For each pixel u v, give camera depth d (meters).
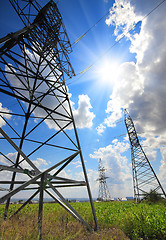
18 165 7.73
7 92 5.52
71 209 6.52
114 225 7.37
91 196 7.40
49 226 6.28
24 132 8.27
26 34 7.77
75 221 7.56
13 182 5.74
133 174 30.03
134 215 7.68
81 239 5.25
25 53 7.59
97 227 6.84
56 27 9.94
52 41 9.49
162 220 6.38
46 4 8.81
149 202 23.61
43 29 9.03
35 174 5.61
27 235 4.79
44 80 7.99
